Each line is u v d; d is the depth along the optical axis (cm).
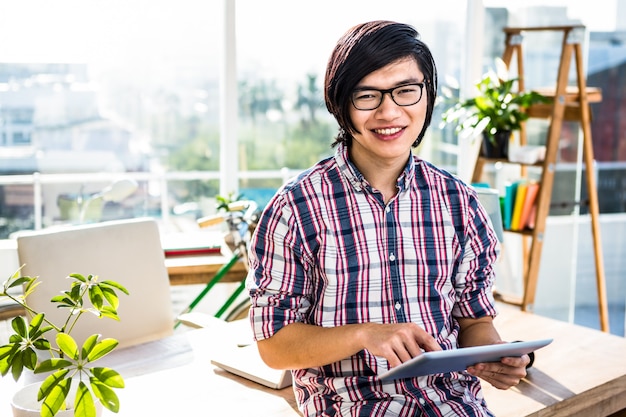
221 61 343
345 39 153
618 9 391
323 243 154
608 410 185
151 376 187
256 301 158
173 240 341
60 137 327
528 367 189
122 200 339
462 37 381
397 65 150
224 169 349
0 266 326
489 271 169
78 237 229
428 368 134
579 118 345
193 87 341
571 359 196
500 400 172
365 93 151
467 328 170
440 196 163
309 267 157
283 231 155
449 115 354
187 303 352
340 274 155
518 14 388
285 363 154
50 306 220
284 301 156
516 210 340
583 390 177
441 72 381
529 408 168
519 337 211
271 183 359
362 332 144
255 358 192
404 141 154
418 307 158
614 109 397
